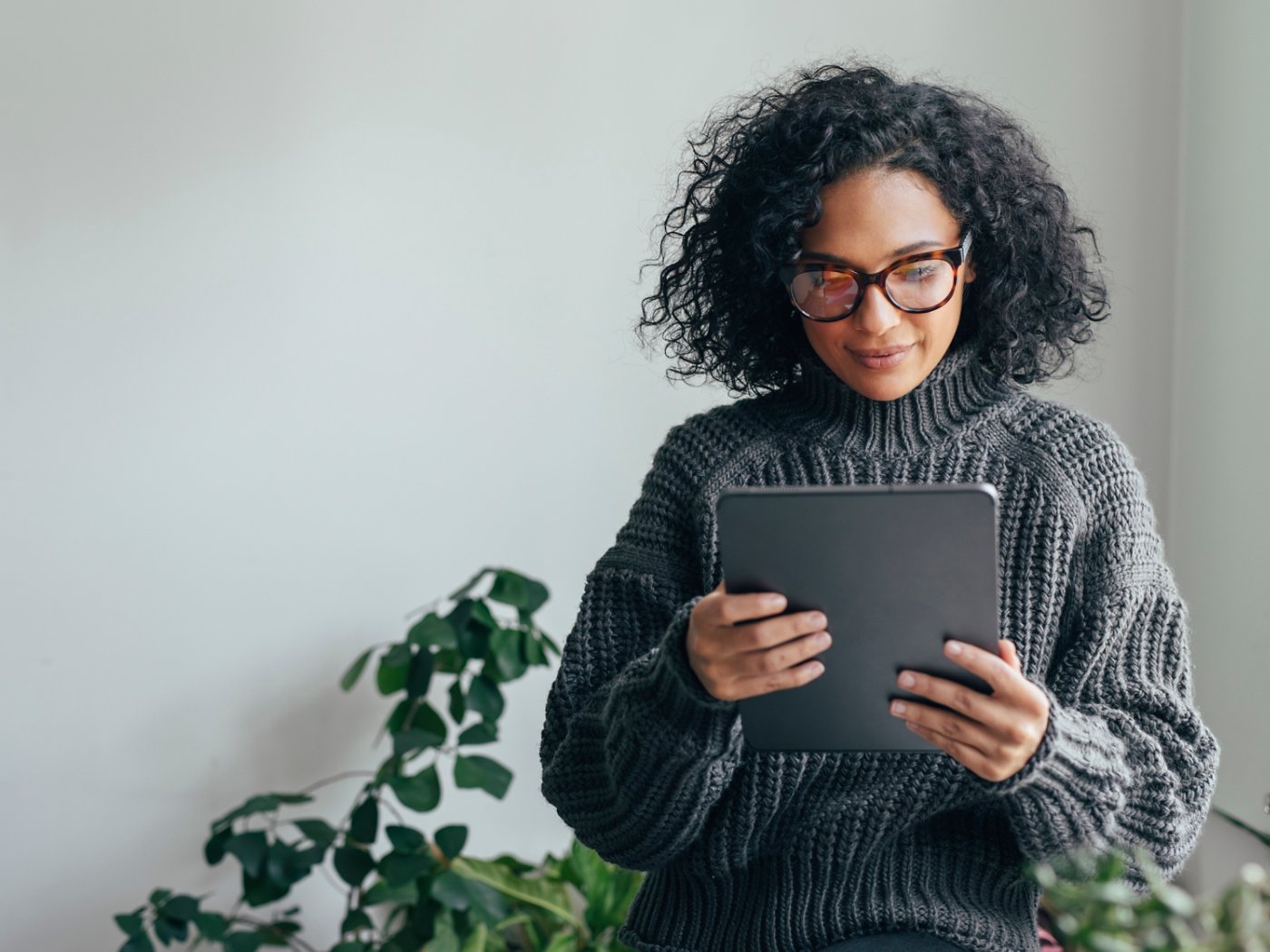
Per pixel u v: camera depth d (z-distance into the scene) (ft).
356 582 7.50
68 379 7.44
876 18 7.11
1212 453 6.68
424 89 7.29
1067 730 3.03
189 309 7.41
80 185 7.37
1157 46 7.00
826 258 3.33
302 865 6.72
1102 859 3.04
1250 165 6.31
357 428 7.44
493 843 7.64
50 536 7.52
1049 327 3.81
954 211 3.41
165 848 7.62
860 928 3.43
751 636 2.95
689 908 3.71
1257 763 6.18
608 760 3.49
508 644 6.75
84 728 7.59
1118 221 7.07
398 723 6.95
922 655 2.99
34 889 7.62
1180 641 3.52
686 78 7.23
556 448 7.42
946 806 3.46
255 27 7.29
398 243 7.35
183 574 7.53
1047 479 3.52
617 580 3.81
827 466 3.66
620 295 7.33
